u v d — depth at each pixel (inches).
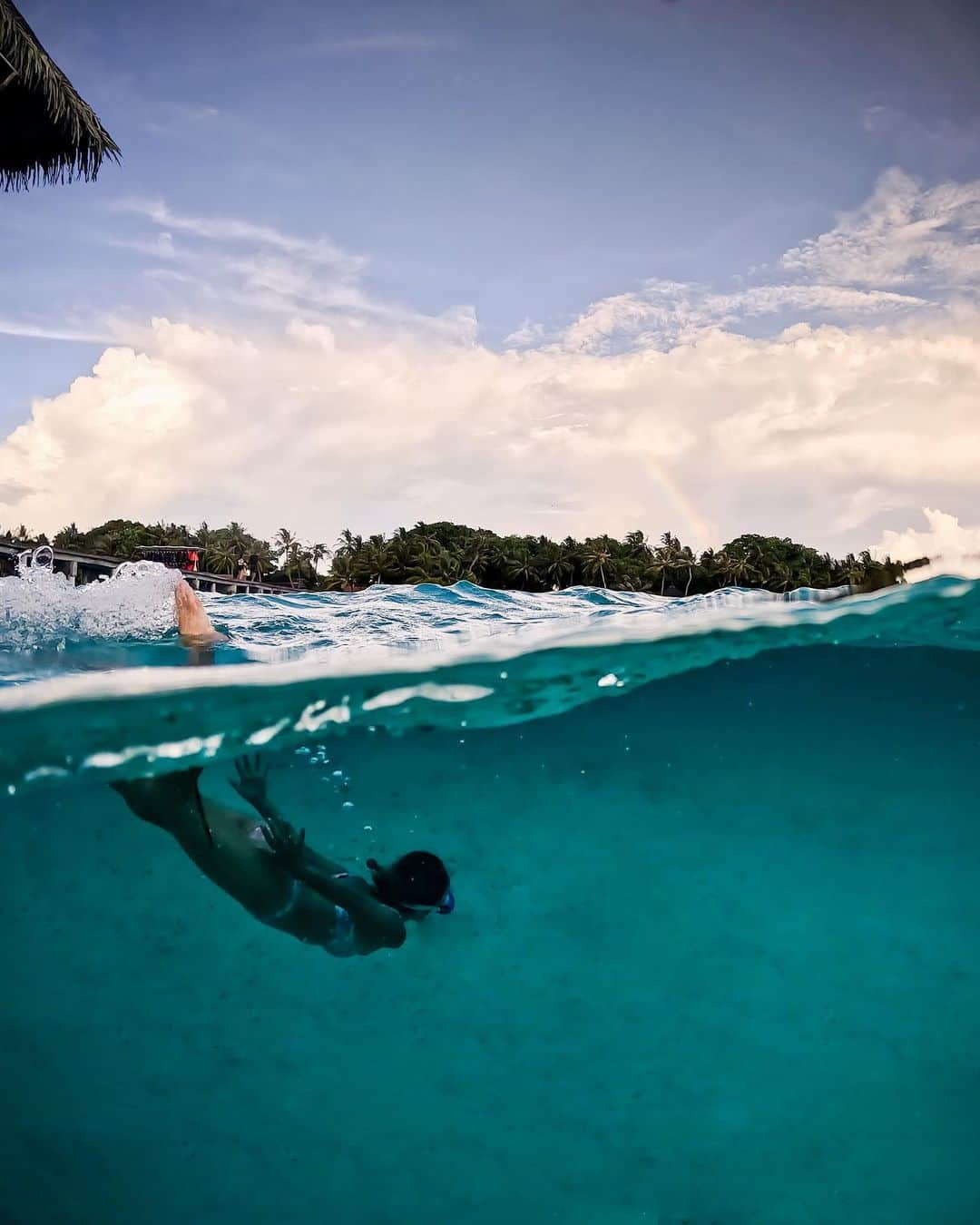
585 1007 159.3
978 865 193.8
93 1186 120.1
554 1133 132.6
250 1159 127.0
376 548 4500.5
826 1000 157.2
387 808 217.5
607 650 195.8
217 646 217.0
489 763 212.4
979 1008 154.0
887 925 174.7
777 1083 139.9
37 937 178.2
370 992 171.8
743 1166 123.7
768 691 215.0
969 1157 121.3
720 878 190.9
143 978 170.7
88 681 160.7
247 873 145.9
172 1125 133.2
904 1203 114.1
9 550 569.0
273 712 178.1
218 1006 164.6
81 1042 152.7
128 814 174.7
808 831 201.2
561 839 216.1
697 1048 148.5
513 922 181.5
